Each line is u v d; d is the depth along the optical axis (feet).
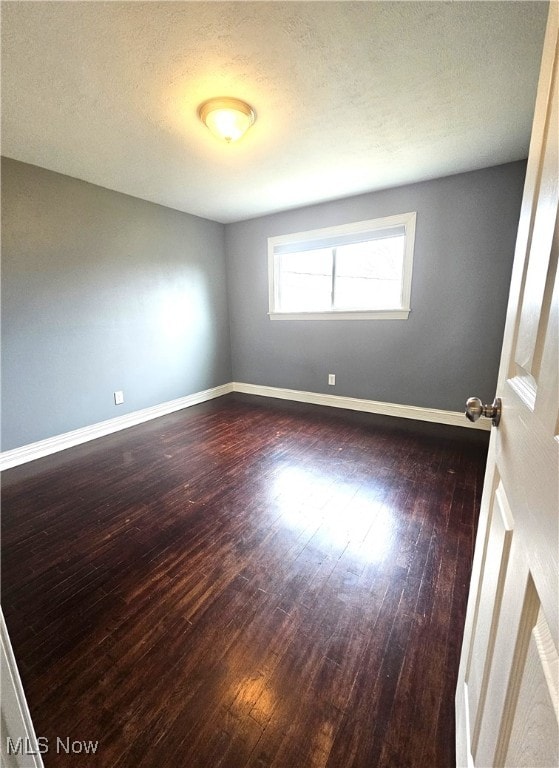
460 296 10.12
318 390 13.48
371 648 3.98
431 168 9.07
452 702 3.42
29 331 8.86
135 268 11.28
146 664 3.85
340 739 3.15
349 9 4.25
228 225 14.29
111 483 7.80
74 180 9.41
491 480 2.72
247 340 14.98
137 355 11.66
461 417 10.68
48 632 4.25
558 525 1.25
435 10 4.28
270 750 3.09
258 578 5.03
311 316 12.98
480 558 2.84
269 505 6.82
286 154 8.09
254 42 4.73
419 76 5.47
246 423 11.58
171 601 4.67
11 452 8.71
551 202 1.65
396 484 7.50
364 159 8.46
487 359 10.09
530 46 4.85
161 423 11.78
